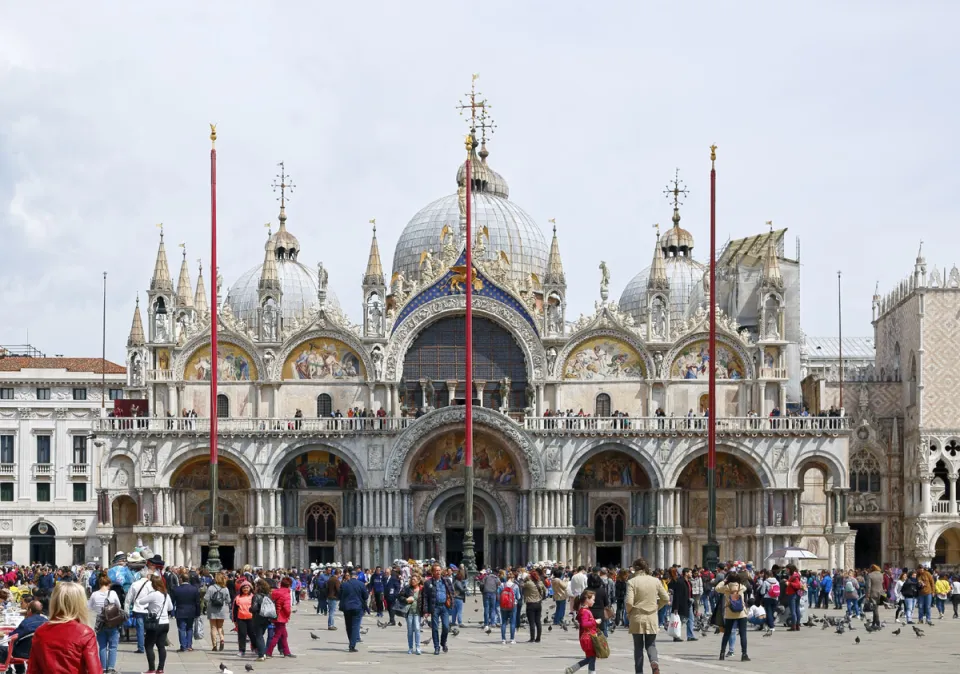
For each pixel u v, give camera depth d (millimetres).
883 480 126875
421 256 131625
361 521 112938
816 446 112750
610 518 115812
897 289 130125
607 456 115375
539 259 138750
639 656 43094
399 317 117812
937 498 121750
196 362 118062
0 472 143250
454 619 65375
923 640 61250
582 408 117562
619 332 117812
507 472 114562
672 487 112562
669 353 117750
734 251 138375
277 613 52281
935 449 121812
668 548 112438
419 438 112500
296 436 113562
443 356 118938
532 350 117250
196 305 130625
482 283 118062
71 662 25312
